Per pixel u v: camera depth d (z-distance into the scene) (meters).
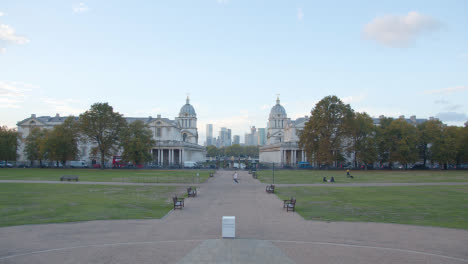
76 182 58.00
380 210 30.78
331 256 17.25
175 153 145.50
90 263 16.05
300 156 153.50
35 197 37.94
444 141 111.50
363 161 105.44
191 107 193.12
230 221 20.77
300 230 22.86
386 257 17.17
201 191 47.31
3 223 24.48
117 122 108.69
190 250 18.09
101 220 25.78
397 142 108.69
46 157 112.25
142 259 16.59
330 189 49.34
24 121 137.88
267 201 37.06
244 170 111.38
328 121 101.38
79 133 111.44
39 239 20.28
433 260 16.78
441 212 29.77
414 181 63.28
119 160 118.31
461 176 77.75
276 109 196.38
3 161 124.88
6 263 16.06
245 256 17.14
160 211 30.00
